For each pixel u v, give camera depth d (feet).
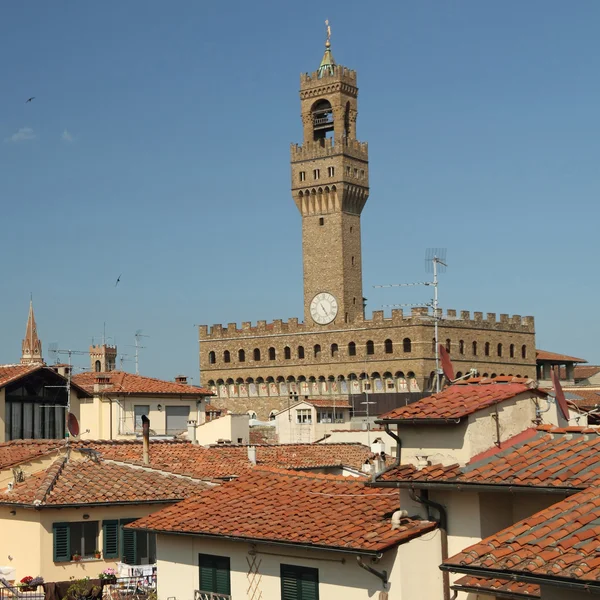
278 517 130.72
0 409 263.90
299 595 123.13
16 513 169.37
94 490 170.50
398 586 111.96
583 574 84.28
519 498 110.42
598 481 99.86
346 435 348.18
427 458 115.34
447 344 648.38
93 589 155.74
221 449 228.63
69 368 384.88
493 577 90.33
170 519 140.97
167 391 363.56
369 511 125.18
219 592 133.39
